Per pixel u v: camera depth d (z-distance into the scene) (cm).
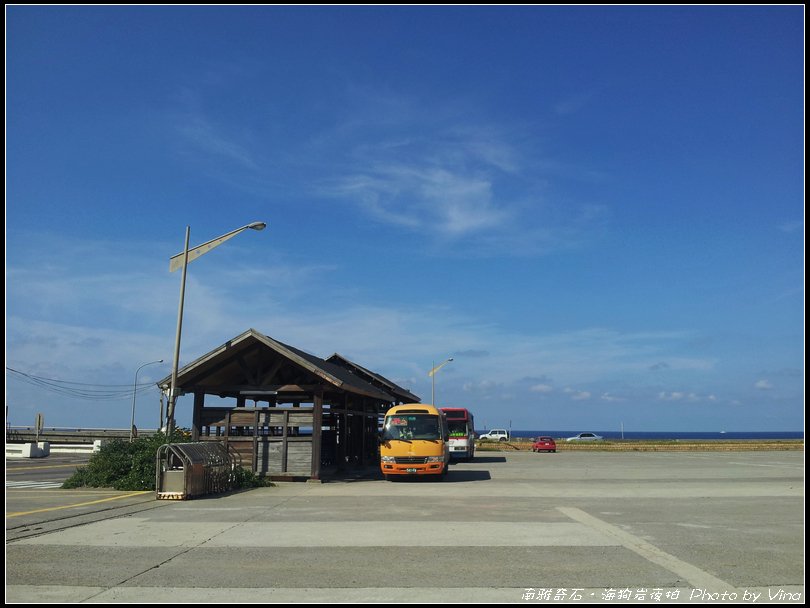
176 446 1694
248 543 1014
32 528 1157
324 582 770
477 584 761
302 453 2272
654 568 841
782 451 5728
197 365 2244
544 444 5809
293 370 2538
